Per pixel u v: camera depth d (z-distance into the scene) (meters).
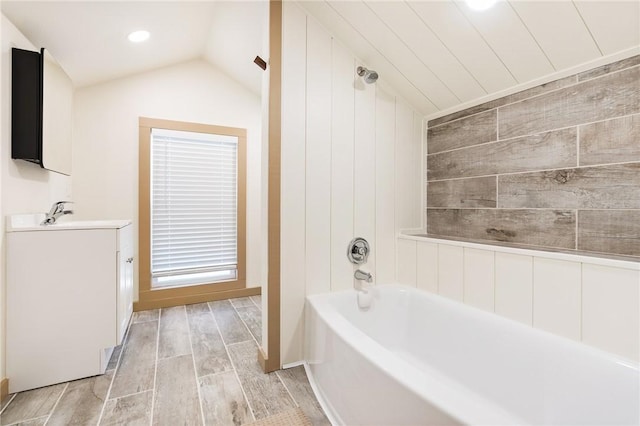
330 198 1.86
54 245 1.55
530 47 1.38
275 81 1.69
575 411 1.10
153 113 2.77
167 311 2.69
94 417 1.31
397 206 2.12
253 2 1.99
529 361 1.26
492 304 1.50
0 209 1.43
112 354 1.88
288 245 1.75
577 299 1.19
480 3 1.28
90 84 2.53
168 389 1.52
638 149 1.18
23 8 1.48
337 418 1.30
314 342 1.62
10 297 1.47
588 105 1.32
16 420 1.28
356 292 1.88
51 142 1.80
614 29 1.16
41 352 1.52
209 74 3.00
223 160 3.09
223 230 3.10
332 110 1.86
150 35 2.19
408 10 1.47
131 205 2.68
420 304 1.83
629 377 0.99
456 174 1.99
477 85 1.74
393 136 2.09
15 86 1.54
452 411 0.80
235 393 1.49
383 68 1.94
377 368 1.05
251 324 2.39
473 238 1.88
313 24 1.78
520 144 1.61
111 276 1.66
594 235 1.31
